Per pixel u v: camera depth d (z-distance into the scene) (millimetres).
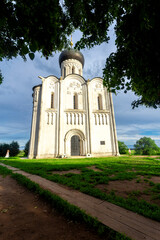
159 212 2744
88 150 21500
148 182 5426
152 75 2775
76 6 3535
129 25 2688
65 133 22062
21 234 2215
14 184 5395
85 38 4336
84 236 2131
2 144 30000
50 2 2180
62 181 5285
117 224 2299
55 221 2631
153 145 44750
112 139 22609
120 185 5070
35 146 20953
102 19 3629
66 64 32344
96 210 2859
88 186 4707
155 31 2262
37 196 3996
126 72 3635
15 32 2160
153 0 1914
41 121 21781
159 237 1946
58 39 3750
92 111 23984
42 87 24094
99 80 26609
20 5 2070
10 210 3123
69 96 24922
